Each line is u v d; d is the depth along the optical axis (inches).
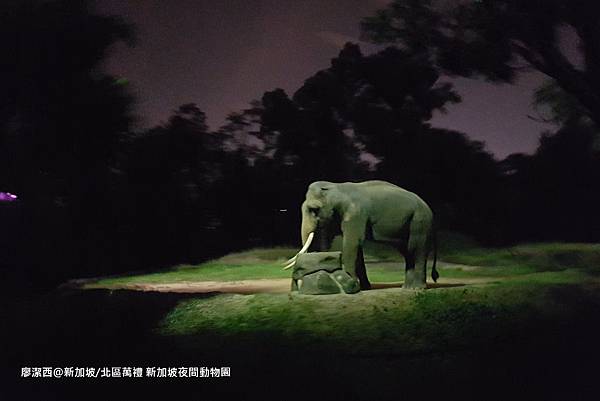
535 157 868.6
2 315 436.8
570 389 317.1
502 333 355.6
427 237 447.8
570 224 811.4
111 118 615.2
